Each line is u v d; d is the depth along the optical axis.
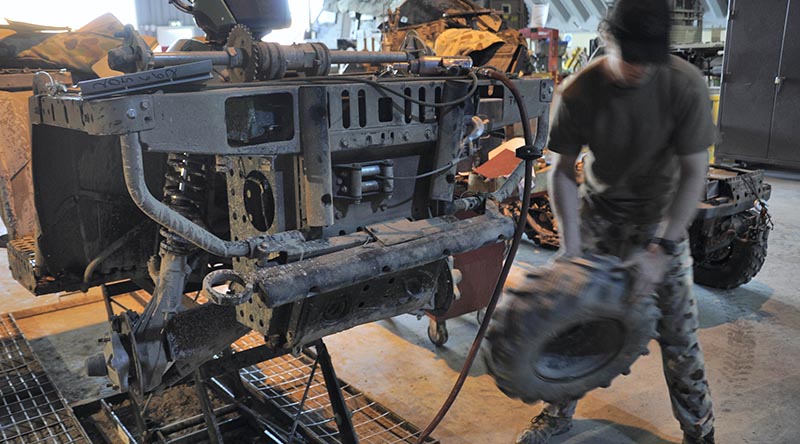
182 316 2.07
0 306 4.11
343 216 1.94
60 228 2.57
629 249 2.19
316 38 8.99
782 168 8.47
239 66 2.04
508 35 5.54
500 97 2.31
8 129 3.35
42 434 2.67
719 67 8.63
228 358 2.33
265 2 2.19
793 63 7.36
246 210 1.94
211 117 1.63
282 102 1.79
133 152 1.53
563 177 2.01
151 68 1.82
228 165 1.91
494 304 1.91
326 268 1.73
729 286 4.20
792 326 3.67
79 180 2.50
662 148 1.94
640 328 1.69
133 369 2.05
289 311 1.83
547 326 1.55
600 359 1.78
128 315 2.05
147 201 1.56
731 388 2.98
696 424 2.39
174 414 2.84
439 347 3.48
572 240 1.99
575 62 9.27
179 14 13.41
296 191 1.84
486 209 2.18
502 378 1.63
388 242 1.88
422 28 5.69
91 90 1.51
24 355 3.39
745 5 7.62
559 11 10.45
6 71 3.74
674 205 1.89
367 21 8.11
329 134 1.80
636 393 2.99
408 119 1.97
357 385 3.11
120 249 2.72
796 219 5.89
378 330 3.71
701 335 3.56
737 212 3.97
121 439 2.65
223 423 2.67
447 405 1.93
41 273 2.62
